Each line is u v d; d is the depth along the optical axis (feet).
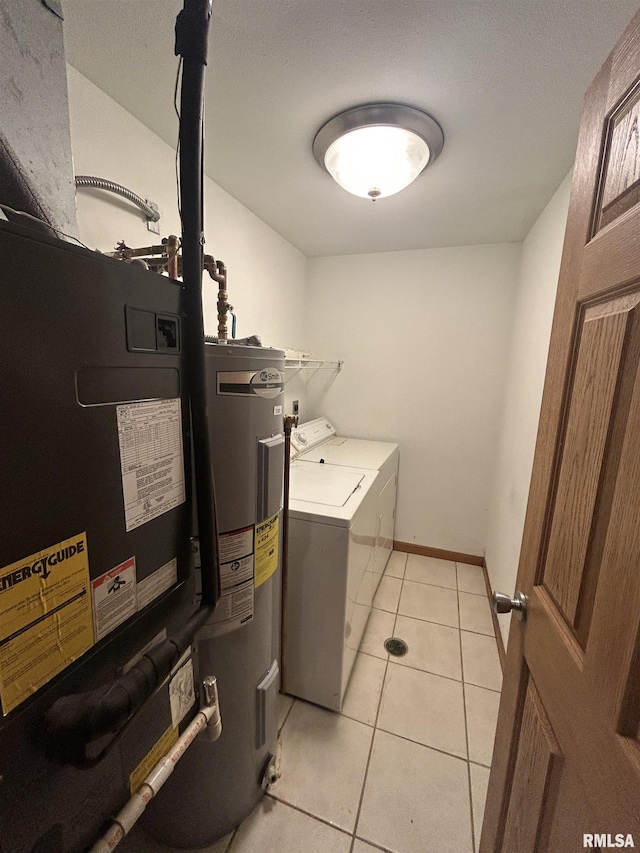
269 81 3.56
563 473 2.37
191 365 2.15
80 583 1.58
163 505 2.07
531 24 2.89
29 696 1.38
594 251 2.10
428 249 8.54
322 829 3.74
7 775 1.32
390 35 3.04
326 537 4.72
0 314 1.20
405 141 4.18
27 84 1.85
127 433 1.77
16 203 1.82
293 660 5.14
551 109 3.87
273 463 3.25
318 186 5.66
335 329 9.55
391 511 8.64
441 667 5.85
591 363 2.08
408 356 9.04
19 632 1.34
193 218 1.99
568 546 2.21
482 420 8.65
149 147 4.36
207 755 3.31
